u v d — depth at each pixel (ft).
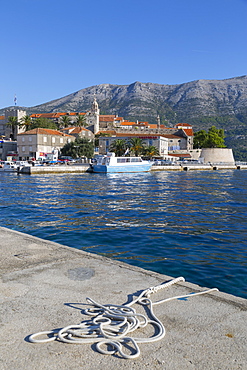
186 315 14.76
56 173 234.38
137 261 34.94
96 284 18.26
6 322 13.83
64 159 323.37
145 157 344.90
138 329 13.52
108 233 48.80
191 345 12.37
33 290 17.26
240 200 93.66
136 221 59.11
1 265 21.29
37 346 12.13
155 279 19.21
